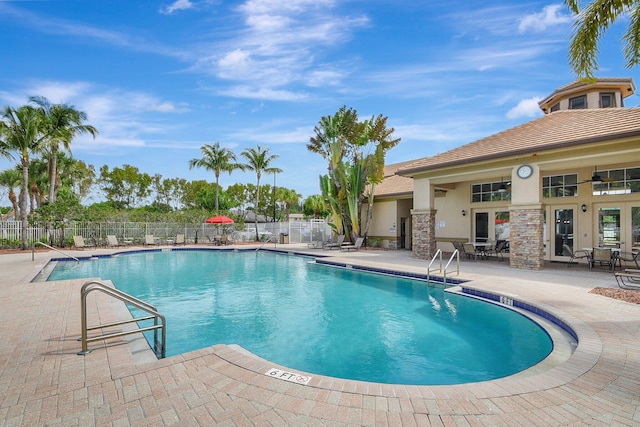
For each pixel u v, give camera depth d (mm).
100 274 13711
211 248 23000
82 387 3594
